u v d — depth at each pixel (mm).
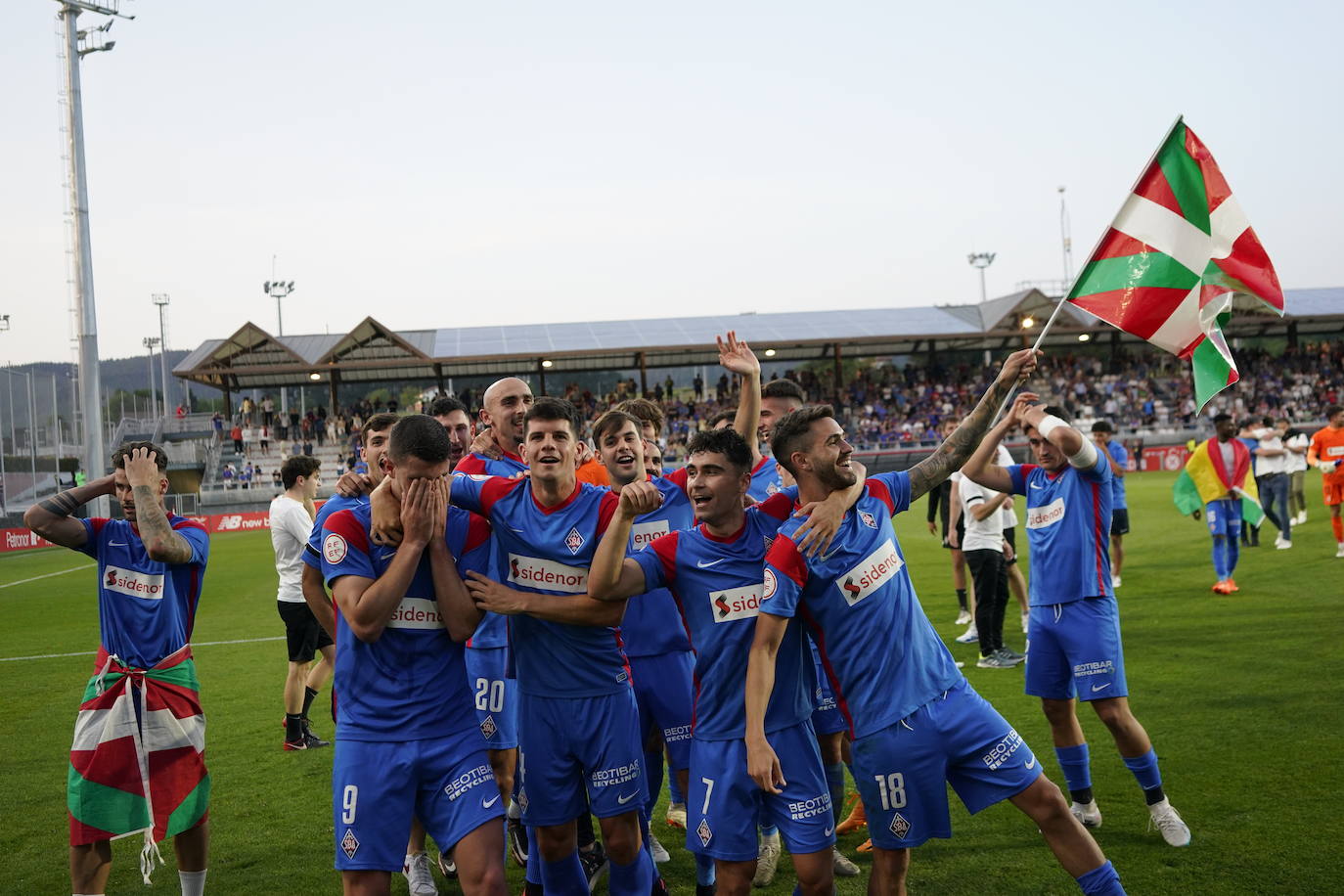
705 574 3516
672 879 4492
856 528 3471
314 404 65000
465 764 3299
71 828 3918
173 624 4148
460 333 40500
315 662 9367
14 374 29516
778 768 3270
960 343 41812
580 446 4734
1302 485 16031
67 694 8703
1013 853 4457
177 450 36375
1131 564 13125
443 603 3336
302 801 5648
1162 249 4766
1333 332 43719
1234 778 5082
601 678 3773
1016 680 7641
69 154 24750
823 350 41438
